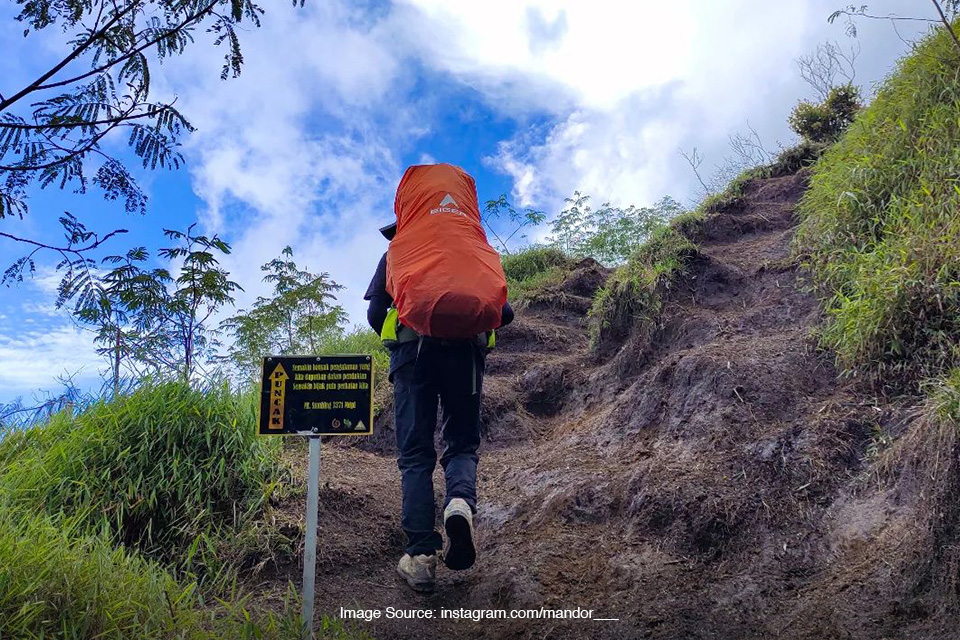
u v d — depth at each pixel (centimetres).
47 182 241
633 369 538
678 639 278
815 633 264
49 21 233
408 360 326
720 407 405
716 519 333
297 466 416
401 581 341
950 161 447
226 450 360
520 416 559
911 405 348
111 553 284
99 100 242
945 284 367
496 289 303
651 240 670
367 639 282
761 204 761
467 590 334
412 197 328
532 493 420
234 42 251
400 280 302
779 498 335
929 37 560
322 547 347
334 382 280
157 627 241
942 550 260
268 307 693
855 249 459
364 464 481
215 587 309
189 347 438
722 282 582
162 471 339
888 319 376
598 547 349
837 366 404
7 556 238
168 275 291
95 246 249
